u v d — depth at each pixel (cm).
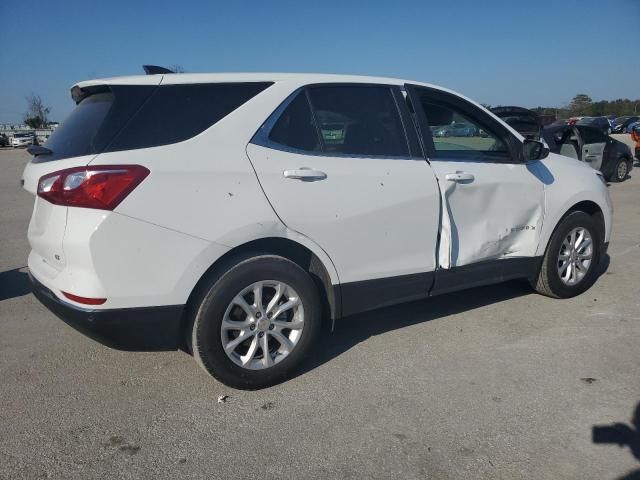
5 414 300
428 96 395
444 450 266
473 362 360
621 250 650
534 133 897
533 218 439
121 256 277
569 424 287
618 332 404
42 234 303
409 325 426
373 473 250
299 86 338
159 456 263
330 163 335
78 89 323
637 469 251
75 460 260
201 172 293
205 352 304
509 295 493
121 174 275
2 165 2412
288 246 333
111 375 346
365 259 351
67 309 281
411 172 365
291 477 248
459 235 394
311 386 331
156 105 298
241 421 293
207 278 304
